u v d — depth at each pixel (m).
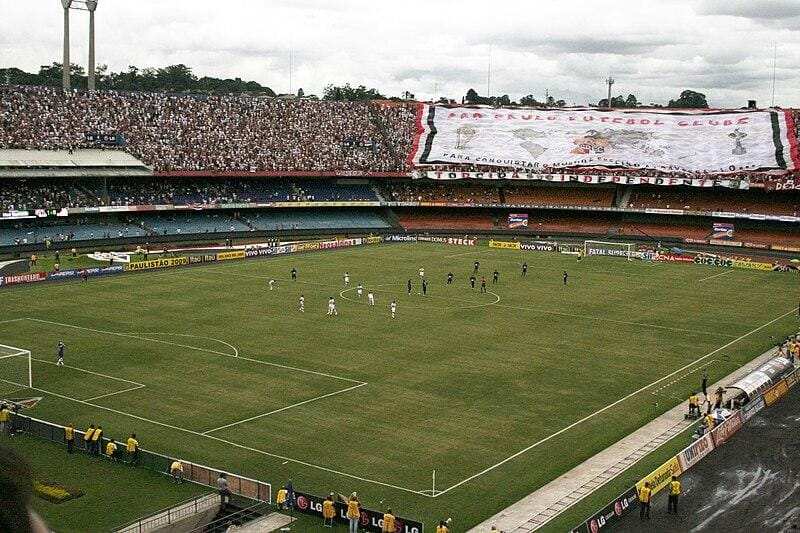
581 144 185.88
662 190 176.75
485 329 87.44
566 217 178.38
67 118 150.12
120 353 75.56
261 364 72.50
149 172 148.62
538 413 60.56
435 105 197.38
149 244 144.75
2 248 128.88
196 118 166.38
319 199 170.00
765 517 42.91
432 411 60.56
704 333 87.25
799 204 162.50
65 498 43.75
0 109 143.62
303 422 57.81
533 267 131.75
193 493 45.22
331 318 91.69
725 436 54.50
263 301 100.69
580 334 85.94
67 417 58.16
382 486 47.06
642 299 105.50
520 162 182.25
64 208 138.25
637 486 44.06
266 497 43.72
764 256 149.25
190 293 105.31
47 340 80.06
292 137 174.25
